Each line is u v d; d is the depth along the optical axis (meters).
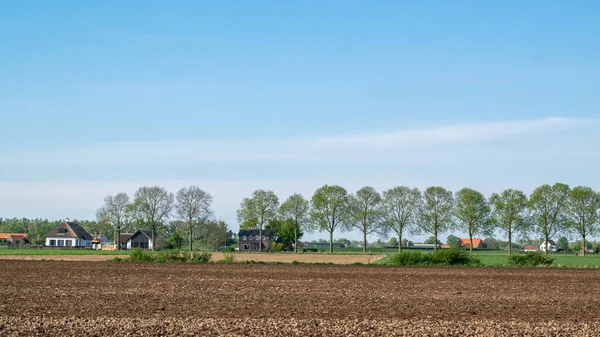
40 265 65.56
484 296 39.16
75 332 24.42
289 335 24.19
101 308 31.36
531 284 48.50
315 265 72.81
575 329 26.17
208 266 67.38
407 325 26.72
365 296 38.41
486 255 125.00
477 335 24.58
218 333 24.47
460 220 132.12
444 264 75.62
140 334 24.12
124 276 51.91
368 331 25.23
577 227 130.62
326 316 29.45
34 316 28.39
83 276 51.41
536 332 25.42
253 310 31.27
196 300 35.31
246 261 78.12
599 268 70.88
